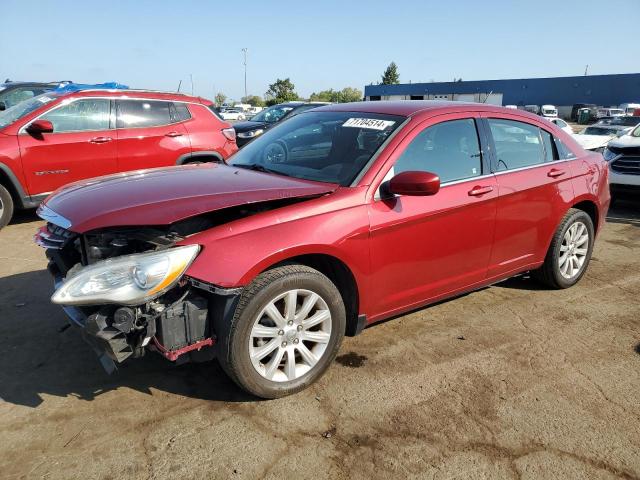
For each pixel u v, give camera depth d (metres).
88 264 2.86
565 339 3.94
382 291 3.45
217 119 8.41
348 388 3.22
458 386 3.27
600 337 3.99
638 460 2.66
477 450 2.70
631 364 3.60
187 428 2.81
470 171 3.88
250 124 12.68
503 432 2.85
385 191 3.35
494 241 4.05
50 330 3.89
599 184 4.95
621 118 22.41
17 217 7.59
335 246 3.09
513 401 3.13
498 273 4.23
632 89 53.44
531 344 3.85
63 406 2.98
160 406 3.00
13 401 3.01
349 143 3.65
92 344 2.71
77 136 7.07
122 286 2.57
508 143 4.23
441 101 4.18
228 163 4.18
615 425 2.93
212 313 2.86
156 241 2.75
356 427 2.85
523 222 4.24
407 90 67.81
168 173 3.62
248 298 2.80
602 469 2.59
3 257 5.60
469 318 4.26
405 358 3.60
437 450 2.69
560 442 2.78
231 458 2.60
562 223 4.63
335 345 3.22
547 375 3.43
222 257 2.74
